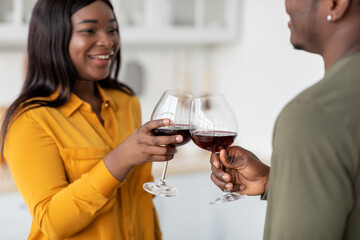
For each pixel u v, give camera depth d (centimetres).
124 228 145
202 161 319
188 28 321
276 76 312
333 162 75
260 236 291
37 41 144
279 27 305
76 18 140
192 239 303
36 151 131
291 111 78
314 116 76
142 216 152
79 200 123
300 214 75
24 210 253
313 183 75
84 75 147
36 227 139
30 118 134
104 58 147
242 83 347
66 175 139
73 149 137
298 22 88
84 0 141
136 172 150
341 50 83
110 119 153
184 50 365
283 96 307
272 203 82
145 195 153
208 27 329
